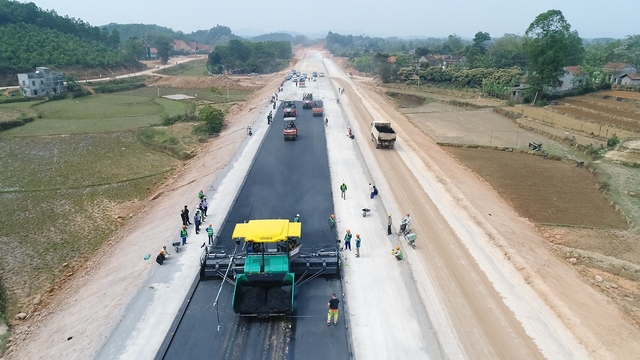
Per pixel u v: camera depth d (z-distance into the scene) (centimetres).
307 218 3031
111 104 8719
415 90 11281
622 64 11050
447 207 3319
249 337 1862
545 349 1816
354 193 3528
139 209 3703
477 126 6681
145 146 5556
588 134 5825
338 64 19300
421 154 4669
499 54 13025
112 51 15100
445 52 18850
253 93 10538
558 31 7881
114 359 1731
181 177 4381
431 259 2538
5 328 2150
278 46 19512
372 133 5156
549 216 3462
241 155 4472
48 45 12662
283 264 2066
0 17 13412
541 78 8006
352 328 1934
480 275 2377
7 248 3003
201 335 1872
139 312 2025
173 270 2384
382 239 2769
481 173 4453
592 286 2422
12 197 3894
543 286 2262
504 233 2906
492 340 1866
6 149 5344
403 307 2086
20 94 9225
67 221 3447
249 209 3170
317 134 5409
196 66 18175
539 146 5231
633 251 2911
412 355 1777
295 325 1944
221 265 2272
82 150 5353
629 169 4488
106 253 2919
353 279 2316
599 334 1927
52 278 2653
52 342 1969
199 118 6744
